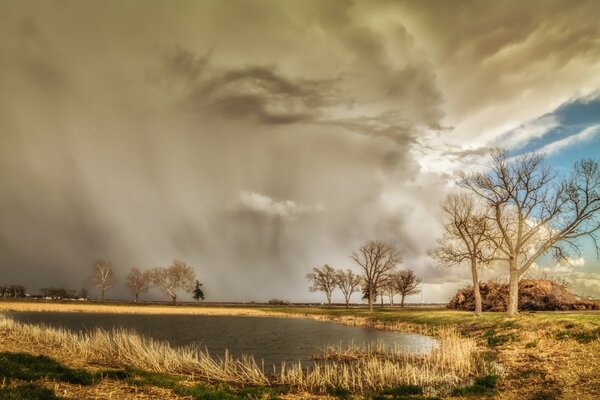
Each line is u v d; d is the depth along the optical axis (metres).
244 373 24.06
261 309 132.88
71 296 180.38
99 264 156.00
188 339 47.88
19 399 12.90
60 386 16.09
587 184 41.81
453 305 77.25
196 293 177.88
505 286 67.88
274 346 42.19
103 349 28.92
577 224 42.28
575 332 29.44
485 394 19.14
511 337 34.00
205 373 24.30
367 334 54.16
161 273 155.12
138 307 122.00
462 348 30.22
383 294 146.12
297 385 22.25
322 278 152.88
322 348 40.28
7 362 18.69
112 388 16.83
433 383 22.11
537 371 22.59
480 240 52.06
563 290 62.72
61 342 31.44
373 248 106.50
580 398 16.98
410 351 35.59
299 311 118.50
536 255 44.50
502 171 45.38
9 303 108.25
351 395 19.67
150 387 17.67
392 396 19.44
